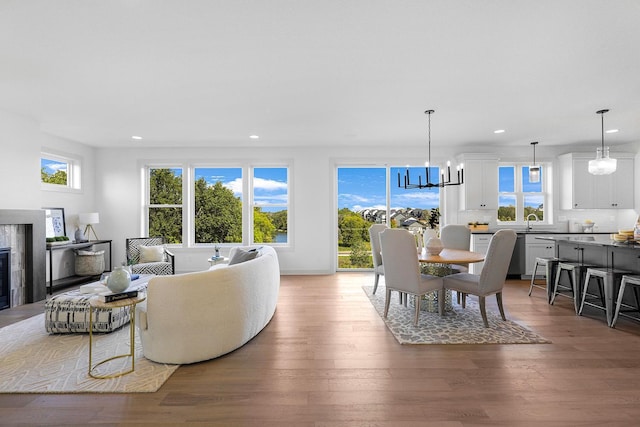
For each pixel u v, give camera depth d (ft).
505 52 8.20
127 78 9.73
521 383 7.06
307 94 11.10
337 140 18.16
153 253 16.90
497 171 19.25
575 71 9.31
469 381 7.16
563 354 8.49
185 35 7.38
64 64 8.80
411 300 13.46
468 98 11.52
